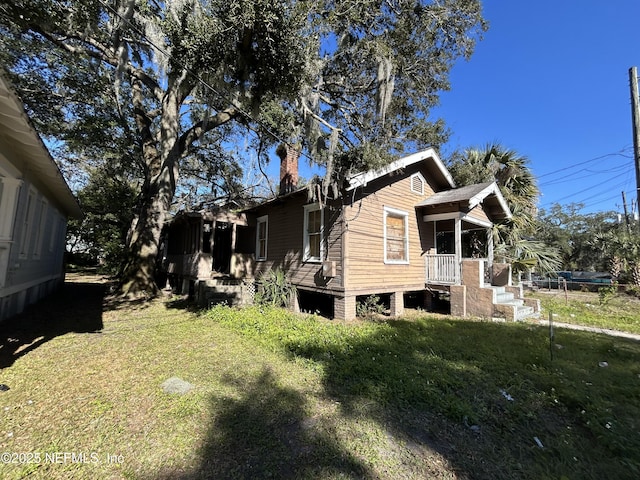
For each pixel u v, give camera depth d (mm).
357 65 8891
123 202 19953
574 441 2725
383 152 8070
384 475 2219
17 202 5730
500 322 7902
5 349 4895
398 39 8469
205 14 5586
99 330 6270
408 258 9609
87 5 6352
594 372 4395
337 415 3020
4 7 5887
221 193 21875
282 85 6621
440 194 10727
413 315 9102
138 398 3273
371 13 7957
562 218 31469
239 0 5051
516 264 11062
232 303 9289
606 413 3125
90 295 11008
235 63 6027
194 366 4250
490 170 12977
